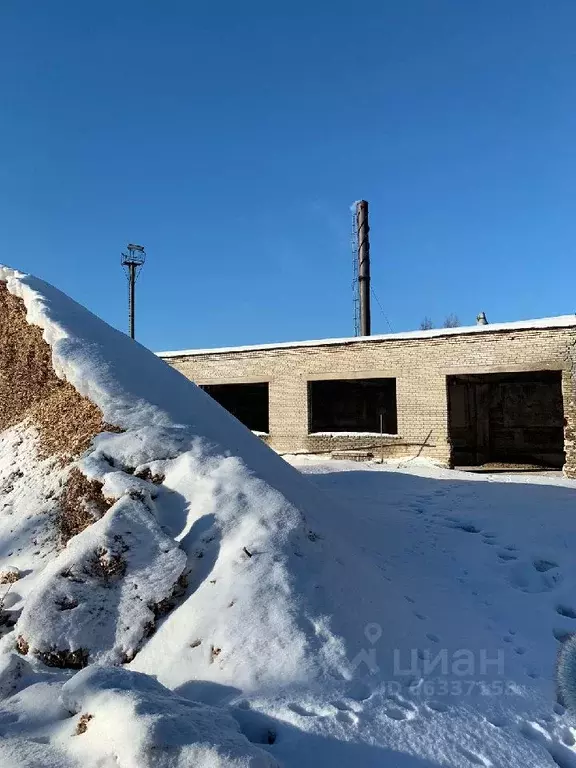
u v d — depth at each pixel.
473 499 8.78
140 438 4.95
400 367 16.31
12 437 6.86
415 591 4.75
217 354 19.16
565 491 9.51
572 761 2.94
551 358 14.38
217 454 4.88
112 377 5.79
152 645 3.47
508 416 19.56
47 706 2.79
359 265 24.61
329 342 17.33
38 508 5.14
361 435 16.81
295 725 2.74
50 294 7.88
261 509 4.21
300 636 3.33
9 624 3.83
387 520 7.26
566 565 5.86
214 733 2.38
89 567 3.72
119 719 2.39
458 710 3.14
